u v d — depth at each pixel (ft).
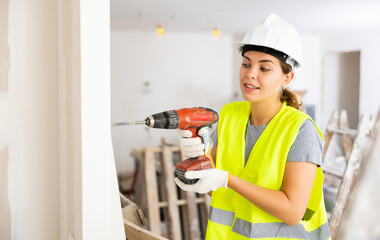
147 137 24.25
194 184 3.42
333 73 26.91
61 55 2.97
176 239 10.23
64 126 2.98
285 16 17.70
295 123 3.48
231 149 3.98
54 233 3.30
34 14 3.03
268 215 3.60
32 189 3.19
